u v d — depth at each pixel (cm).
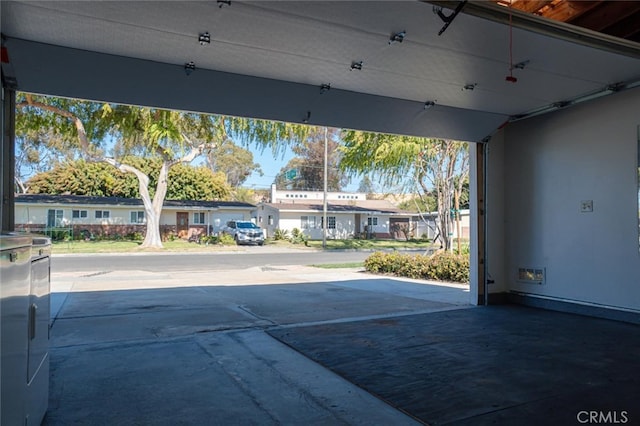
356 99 625
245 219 3403
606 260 636
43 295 290
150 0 376
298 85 584
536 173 743
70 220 2950
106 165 3403
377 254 1407
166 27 427
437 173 1434
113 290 958
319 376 399
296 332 566
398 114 677
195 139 2208
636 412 315
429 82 584
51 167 3388
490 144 786
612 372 400
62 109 1609
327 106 629
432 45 473
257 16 408
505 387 366
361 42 465
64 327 591
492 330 571
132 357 456
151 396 351
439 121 709
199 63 514
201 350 484
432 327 592
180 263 1761
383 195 4466
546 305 725
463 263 1133
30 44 447
